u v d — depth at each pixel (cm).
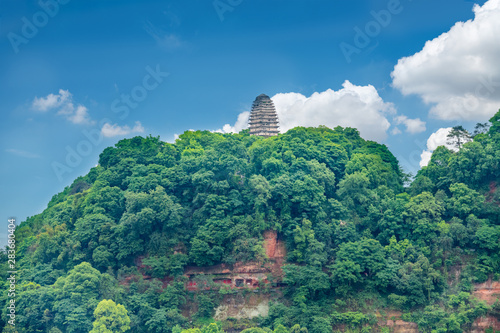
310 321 16900
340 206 19375
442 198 19312
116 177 19988
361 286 17950
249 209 19288
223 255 18462
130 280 18162
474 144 19462
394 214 19050
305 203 18938
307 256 18375
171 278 18338
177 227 18838
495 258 17925
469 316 17125
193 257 18338
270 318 17462
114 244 18525
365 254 18088
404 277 17562
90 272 17600
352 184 19712
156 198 18588
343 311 17450
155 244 18512
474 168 19400
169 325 17112
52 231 19200
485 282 17738
